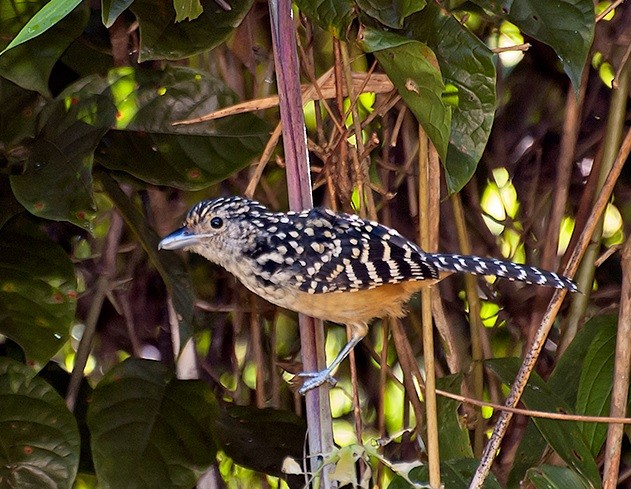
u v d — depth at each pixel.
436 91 5.94
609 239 9.59
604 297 9.47
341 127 7.12
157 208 8.55
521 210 9.78
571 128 8.86
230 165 7.05
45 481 6.71
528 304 9.64
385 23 6.42
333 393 10.14
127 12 7.66
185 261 8.59
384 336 7.91
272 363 9.28
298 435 8.05
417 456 9.39
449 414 7.34
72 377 8.11
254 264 6.91
